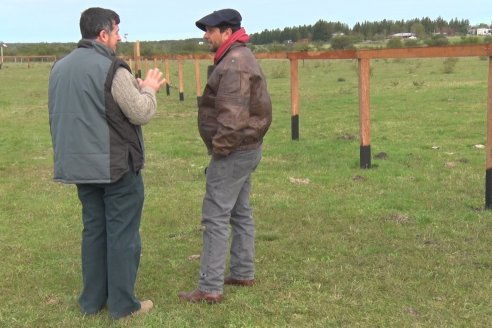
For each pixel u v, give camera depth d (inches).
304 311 153.9
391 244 204.5
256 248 203.6
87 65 135.3
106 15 139.0
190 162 366.6
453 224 224.8
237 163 151.4
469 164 335.0
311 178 311.3
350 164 342.3
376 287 167.8
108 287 150.0
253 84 146.1
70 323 148.7
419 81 960.3
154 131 507.8
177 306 158.1
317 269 182.2
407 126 488.1
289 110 635.5
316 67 1674.5
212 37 147.7
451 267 181.2
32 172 342.0
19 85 1171.3
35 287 174.4
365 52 316.8
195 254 201.2
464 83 881.5
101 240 150.0
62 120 137.3
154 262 193.3
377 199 265.3
